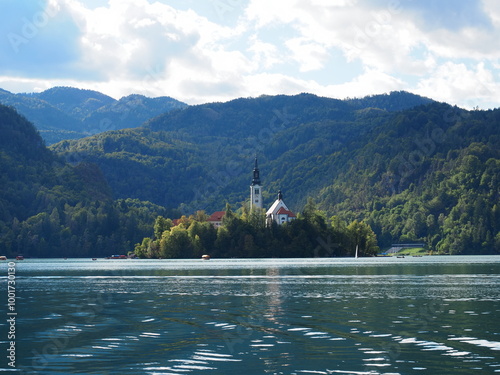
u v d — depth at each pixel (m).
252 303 66.06
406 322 50.12
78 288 92.38
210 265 196.25
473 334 43.91
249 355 37.38
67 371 33.94
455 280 106.38
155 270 161.12
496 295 74.31
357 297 72.50
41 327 49.00
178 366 34.75
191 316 55.09
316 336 43.62
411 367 33.91
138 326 49.19
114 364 35.38
